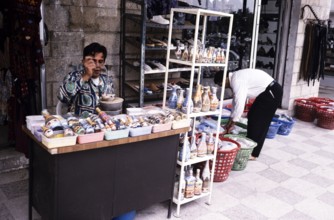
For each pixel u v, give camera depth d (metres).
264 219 2.91
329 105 6.11
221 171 3.44
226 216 2.91
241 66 5.89
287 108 6.37
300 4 5.91
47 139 1.98
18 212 2.76
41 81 3.41
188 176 2.89
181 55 2.91
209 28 5.26
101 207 2.35
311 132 5.61
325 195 3.43
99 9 4.11
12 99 3.38
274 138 5.15
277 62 6.30
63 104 3.01
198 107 2.77
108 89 2.82
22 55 3.17
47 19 3.76
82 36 4.05
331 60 10.91
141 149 2.44
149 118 2.54
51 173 2.10
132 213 2.62
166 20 4.13
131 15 4.16
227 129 4.04
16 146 3.48
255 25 5.32
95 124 2.20
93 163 2.22
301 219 2.96
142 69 4.04
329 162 4.33
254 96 3.98
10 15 3.08
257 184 3.55
